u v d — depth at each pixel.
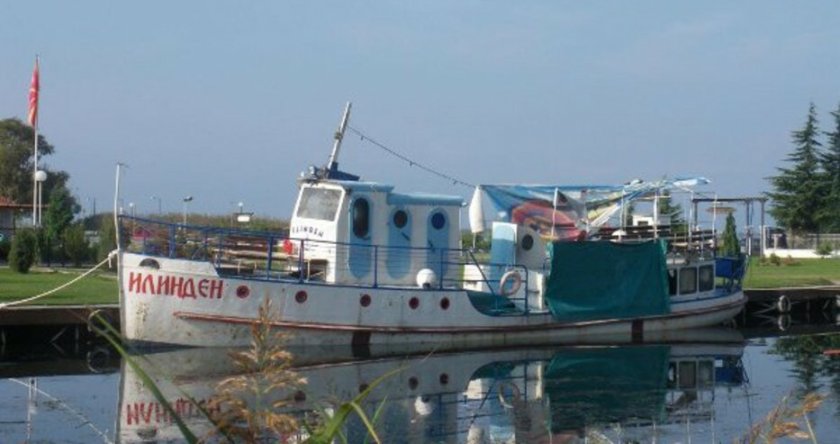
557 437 13.88
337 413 3.52
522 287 25.81
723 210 32.88
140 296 21.17
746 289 35.81
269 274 22.31
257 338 3.75
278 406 4.70
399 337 23.53
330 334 22.70
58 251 39.28
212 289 21.48
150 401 15.59
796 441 12.33
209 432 3.89
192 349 21.38
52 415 14.35
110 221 38.44
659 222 29.30
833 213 75.75
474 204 26.50
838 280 41.41
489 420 15.07
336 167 24.75
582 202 27.03
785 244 67.31
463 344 24.42
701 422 15.14
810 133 77.12
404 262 24.31
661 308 27.83
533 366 21.41
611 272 26.88
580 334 26.36
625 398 17.38
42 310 22.19
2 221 50.34
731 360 23.08
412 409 15.74
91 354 21.59
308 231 23.89
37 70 41.09
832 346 26.31
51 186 72.62
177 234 22.20
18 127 73.50
